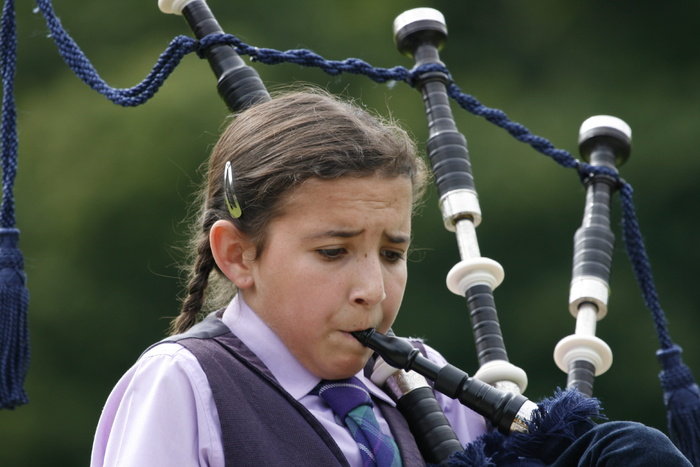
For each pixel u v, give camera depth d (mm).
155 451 6836
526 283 31156
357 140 7152
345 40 32688
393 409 7812
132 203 31234
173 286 31734
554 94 33562
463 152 9336
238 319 7469
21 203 31594
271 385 7203
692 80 33719
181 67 31547
